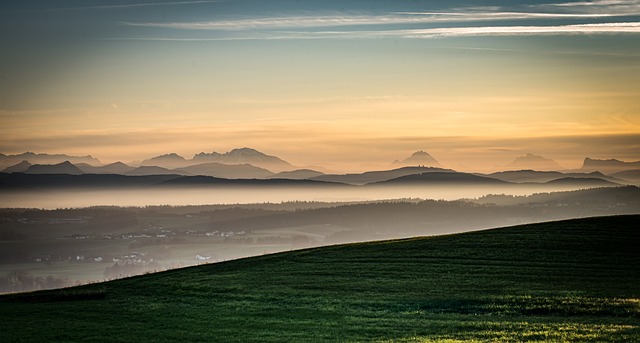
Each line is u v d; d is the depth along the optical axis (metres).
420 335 41.50
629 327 41.62
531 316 46.22
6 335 44.38
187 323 47.00
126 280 67.88
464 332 41.78
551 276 58.53
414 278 59.69
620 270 60.31
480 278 58.50
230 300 54.91
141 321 48.09
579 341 38.16
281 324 45.91
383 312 48.66
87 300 57.25
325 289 57.03
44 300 57.91
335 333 42.81
